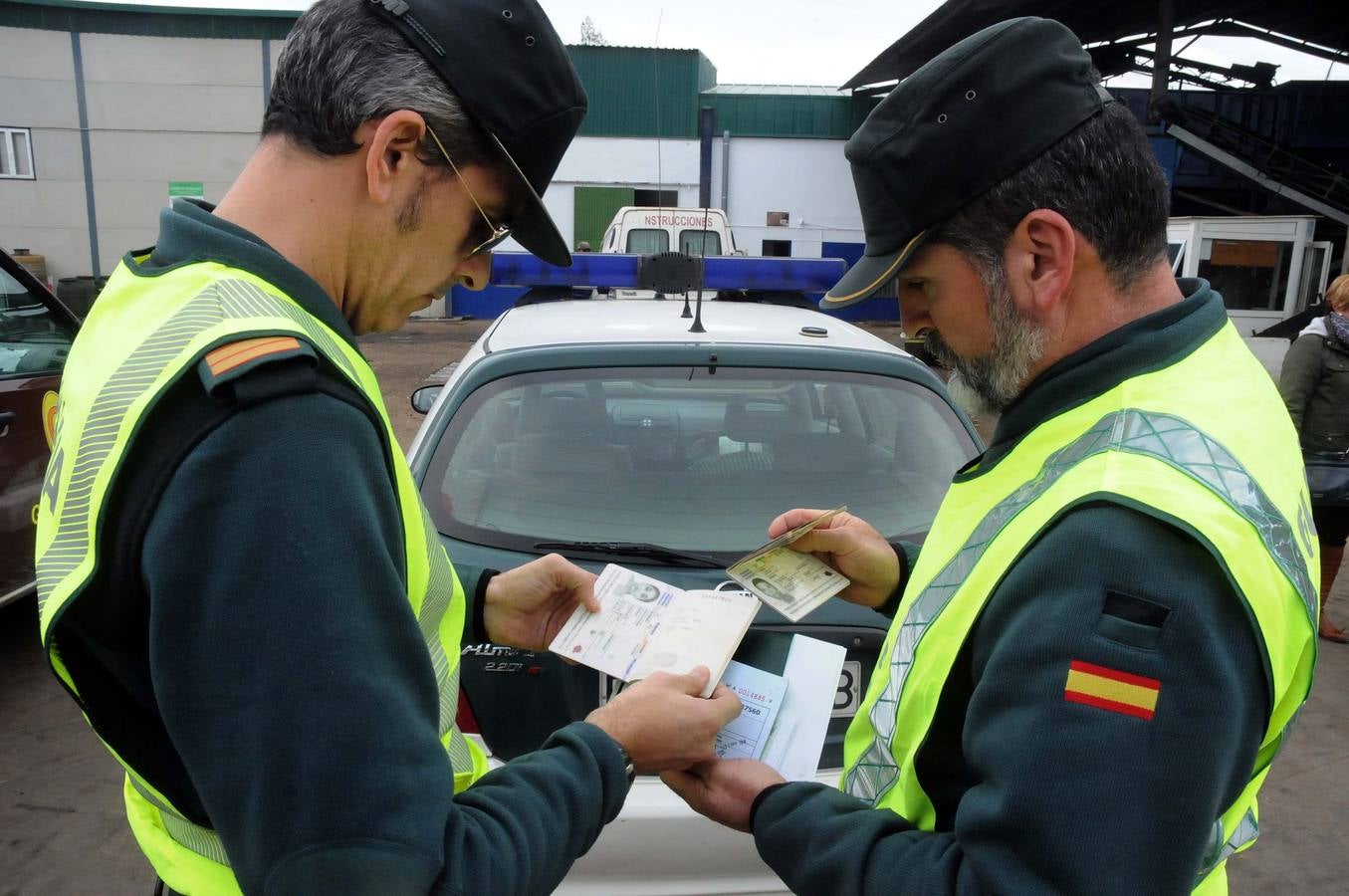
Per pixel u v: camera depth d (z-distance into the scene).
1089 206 0.86
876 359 2.23
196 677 0.70
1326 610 4.52
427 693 0.78
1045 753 0.72
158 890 1.11
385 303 0.94
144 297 0.83
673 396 2.12
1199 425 0.81
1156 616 0.72
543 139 0.92
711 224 9.20
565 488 1.98
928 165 0.89
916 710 0.92
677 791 1.11
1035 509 0.82
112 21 17.08
